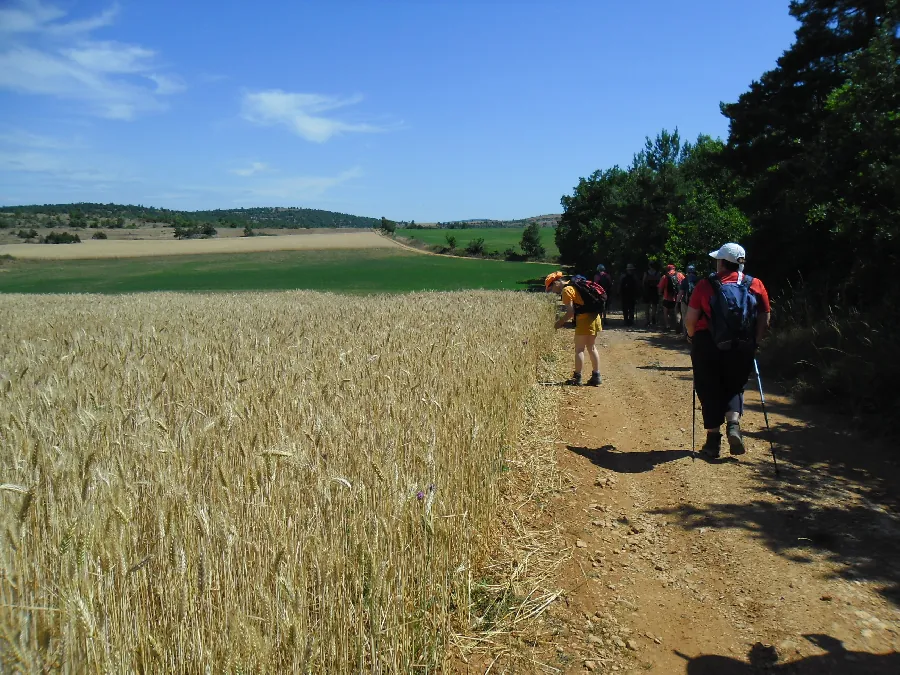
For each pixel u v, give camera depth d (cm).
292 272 7106
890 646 337
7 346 904
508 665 339
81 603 203
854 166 1338
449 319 1073
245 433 378
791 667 325
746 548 455
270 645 253
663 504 545
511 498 564
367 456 369
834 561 429
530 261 8656
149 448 338
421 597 340
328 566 297
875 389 764
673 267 1888
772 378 1034
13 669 194
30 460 281
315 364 568
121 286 5941
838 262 1498
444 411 461
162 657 245
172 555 262
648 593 408
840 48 1873
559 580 426
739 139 2097
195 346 760
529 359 985
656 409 884
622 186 4056
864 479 576
